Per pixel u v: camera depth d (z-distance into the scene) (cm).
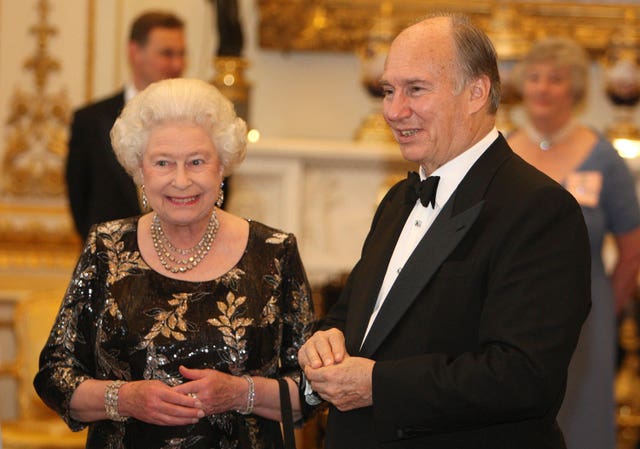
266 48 662
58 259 662
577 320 247
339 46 657
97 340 304
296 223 621
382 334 262
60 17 668
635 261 453
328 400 258
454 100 264
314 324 317
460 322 254
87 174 544
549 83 443
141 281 305
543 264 247
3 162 668
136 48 542
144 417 290
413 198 281
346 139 673
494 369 240
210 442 297
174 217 297
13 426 541
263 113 676
